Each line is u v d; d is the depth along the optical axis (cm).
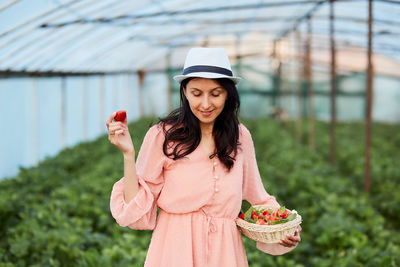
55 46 906
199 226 239
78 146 1183
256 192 263
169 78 2016
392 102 2088
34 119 1045
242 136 256
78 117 1315
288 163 998
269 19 1197
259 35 1952
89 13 771
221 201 240
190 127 238
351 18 1027
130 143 230
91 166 959
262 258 444
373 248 496
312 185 757
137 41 1323
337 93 2153
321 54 2052
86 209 611
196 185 237
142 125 1566
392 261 433
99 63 1322
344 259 443
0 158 921
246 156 257
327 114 2177
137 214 228
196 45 1958
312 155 1095
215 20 1196
